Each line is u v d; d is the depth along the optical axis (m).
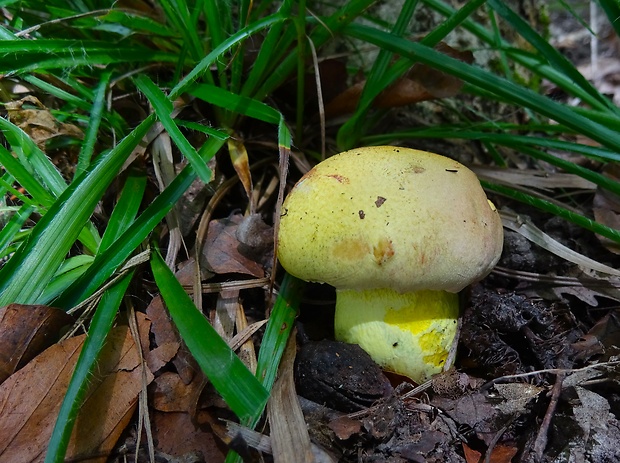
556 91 0.29
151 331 0.14
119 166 0.14
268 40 0.16
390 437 0.13
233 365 0.11
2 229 0.15
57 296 0.13
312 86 0.20
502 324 0.15
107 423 0.12
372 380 0.13
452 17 0.17
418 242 0.12
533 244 0.18
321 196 0.13
